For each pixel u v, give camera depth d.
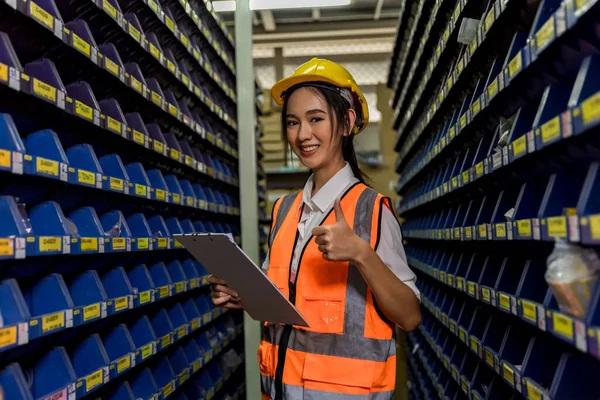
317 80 1.47
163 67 2.67
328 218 1.45
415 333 4.71
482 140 2.30
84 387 1.70
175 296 3.00
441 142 2.97
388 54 8.47
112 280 2.16
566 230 1.20
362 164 7.13
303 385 1.38
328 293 1.39
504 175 2.00
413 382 4.66
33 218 1.68
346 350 1.35
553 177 1.43
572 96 1.21
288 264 1.50
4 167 1.36
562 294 1.22
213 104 3.65
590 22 1.18
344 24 7.68
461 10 2.23
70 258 1.90
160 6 2.68
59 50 1.80
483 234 2.05
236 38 4.12
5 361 1.55
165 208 2.92
